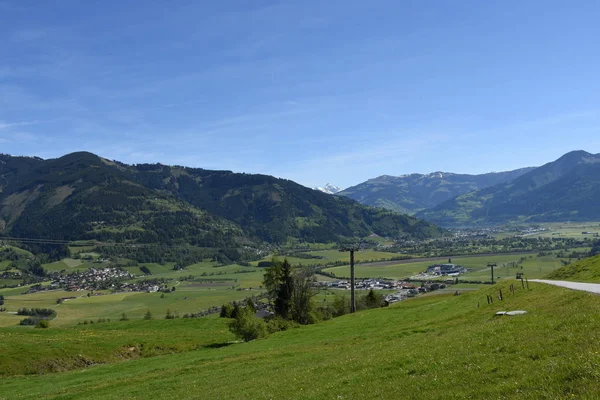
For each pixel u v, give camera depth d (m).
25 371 57.59
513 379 17.41
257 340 70.94
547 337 22.91
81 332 83.19
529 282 62.91
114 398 39.44
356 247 103.12
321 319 110.12
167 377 46.38
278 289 106.56
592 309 26.72
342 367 31.86
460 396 17.45
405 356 29.03
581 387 14.29
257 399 28.25
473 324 39.59
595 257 73.25
